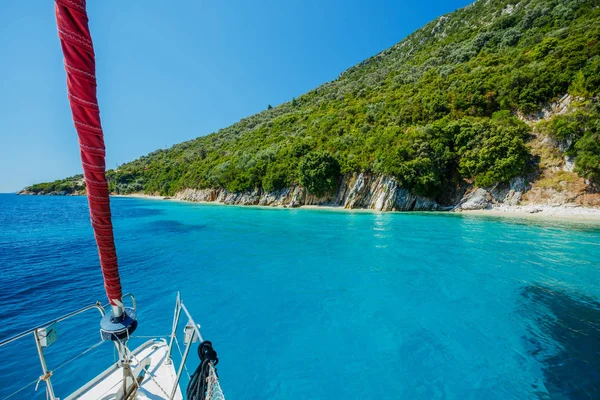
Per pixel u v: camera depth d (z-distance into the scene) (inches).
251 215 1445.6
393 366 251.1
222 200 2524.6
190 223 1143.6
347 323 325.1
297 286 434.3
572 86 1371.8
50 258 616.4
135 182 4308.6
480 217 1178.0
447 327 315.0
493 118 1568.7
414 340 289.4
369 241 755.4
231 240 784.3
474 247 669.9
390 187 1551.4
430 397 216.2
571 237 763.4
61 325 324.5
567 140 1240.8
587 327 313.1
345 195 1782.7
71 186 5206.7
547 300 379.2
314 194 1888.5
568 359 257.4
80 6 60.9
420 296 395.2
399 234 847.1
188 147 5098.4
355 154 1795.0
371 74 3868.1
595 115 1159.6
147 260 581.0
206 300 386.9
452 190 1536.7
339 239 787.4
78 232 963.3
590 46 1403.8
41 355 127.4
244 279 466.6
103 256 81.0
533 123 1461.6
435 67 2677.2
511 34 2346.2
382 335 298.8
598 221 995.3
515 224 978.1
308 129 2677.2
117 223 1152.8
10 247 725.3
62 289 436.1
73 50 61.4
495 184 1384.1
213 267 532.7
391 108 2151.8
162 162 4579.2
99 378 149.4
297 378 238.1
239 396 219.9
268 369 248.7
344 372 244.8
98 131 67.9
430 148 1551.4
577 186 1170.0
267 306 367.2
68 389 225.8
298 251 652.1
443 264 540.7
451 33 3937.0
